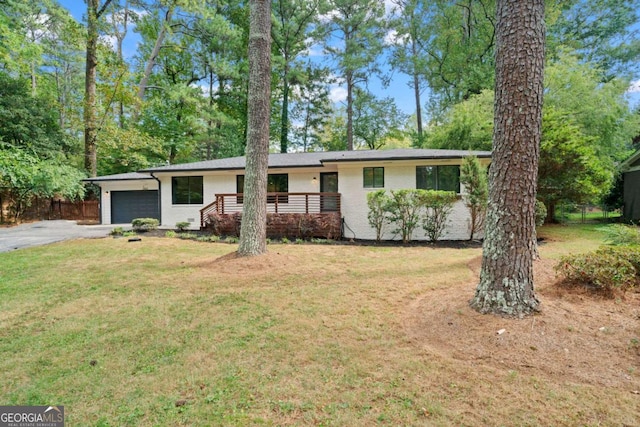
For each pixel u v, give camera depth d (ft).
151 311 14.11
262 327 12.34
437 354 9.85
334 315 13.41
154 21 68.39
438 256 26.53
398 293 16.20
